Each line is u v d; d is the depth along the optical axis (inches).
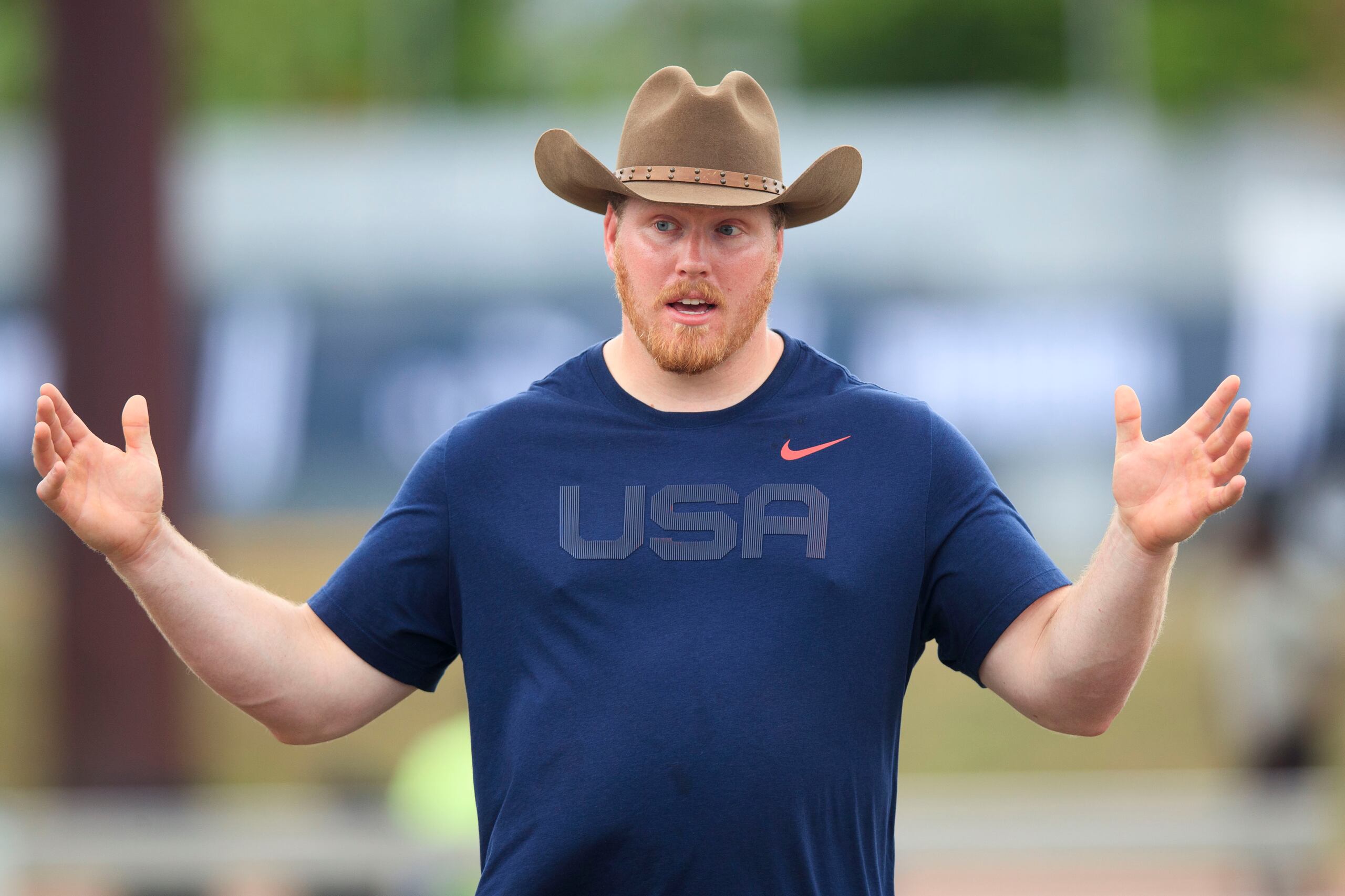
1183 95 3848.4
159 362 1198.9
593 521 362.9
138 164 1185.4
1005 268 1663.4
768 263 371.2
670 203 359.6
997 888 987.3
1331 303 1628.9
